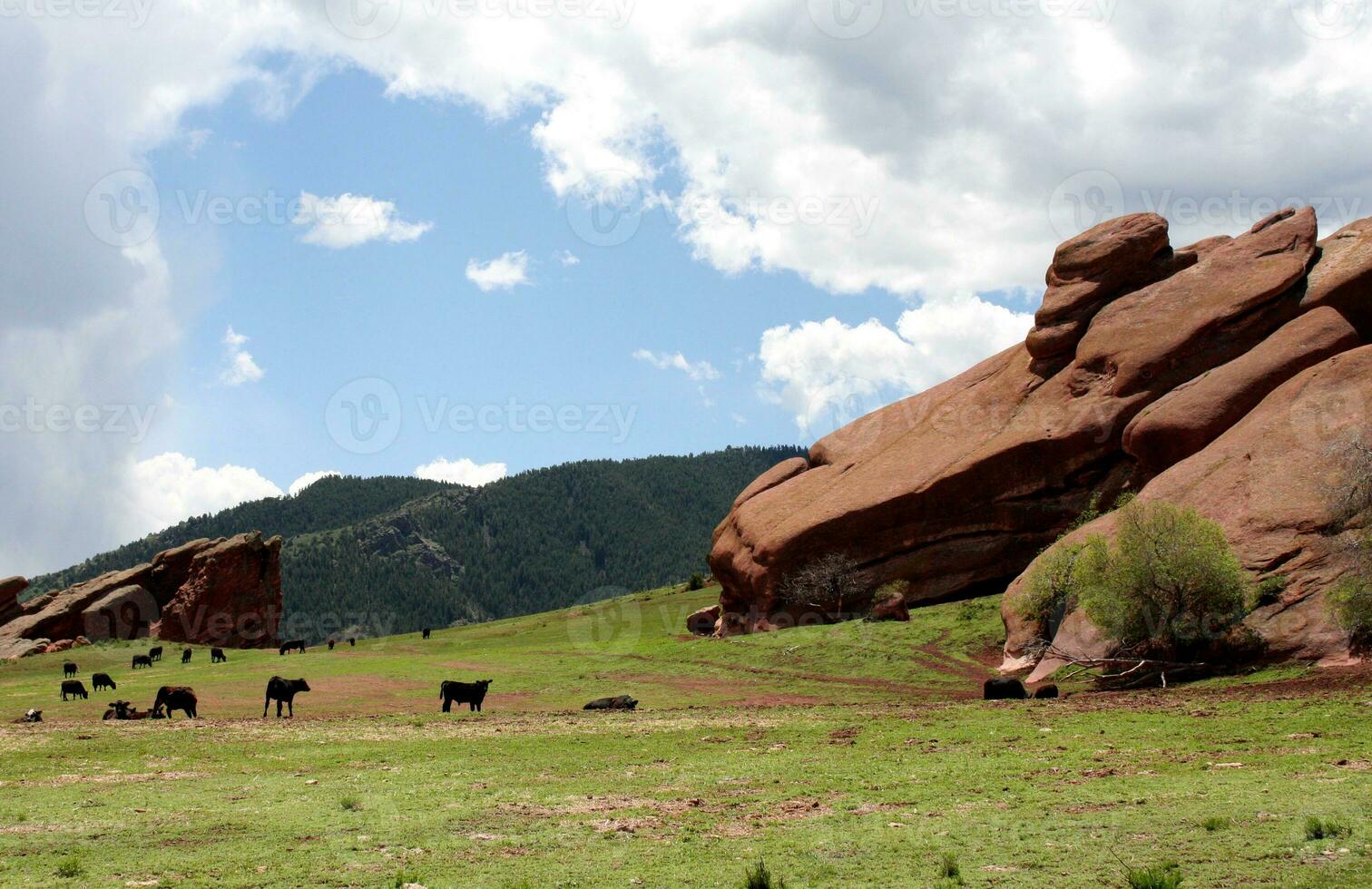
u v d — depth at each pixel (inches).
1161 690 1489.9
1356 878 454.9
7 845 625.0
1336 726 957.8
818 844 588.7
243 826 681.0
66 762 1011.9
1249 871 481.4
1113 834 576.4
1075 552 2050.9
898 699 1736.0
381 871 550.9
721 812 706.8
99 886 521.3
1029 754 930.1
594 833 644.1
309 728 1310.3
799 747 1058.1
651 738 1165.1
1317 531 1718.8
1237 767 788.0
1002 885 483.8
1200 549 1663.4
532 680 2079.2
